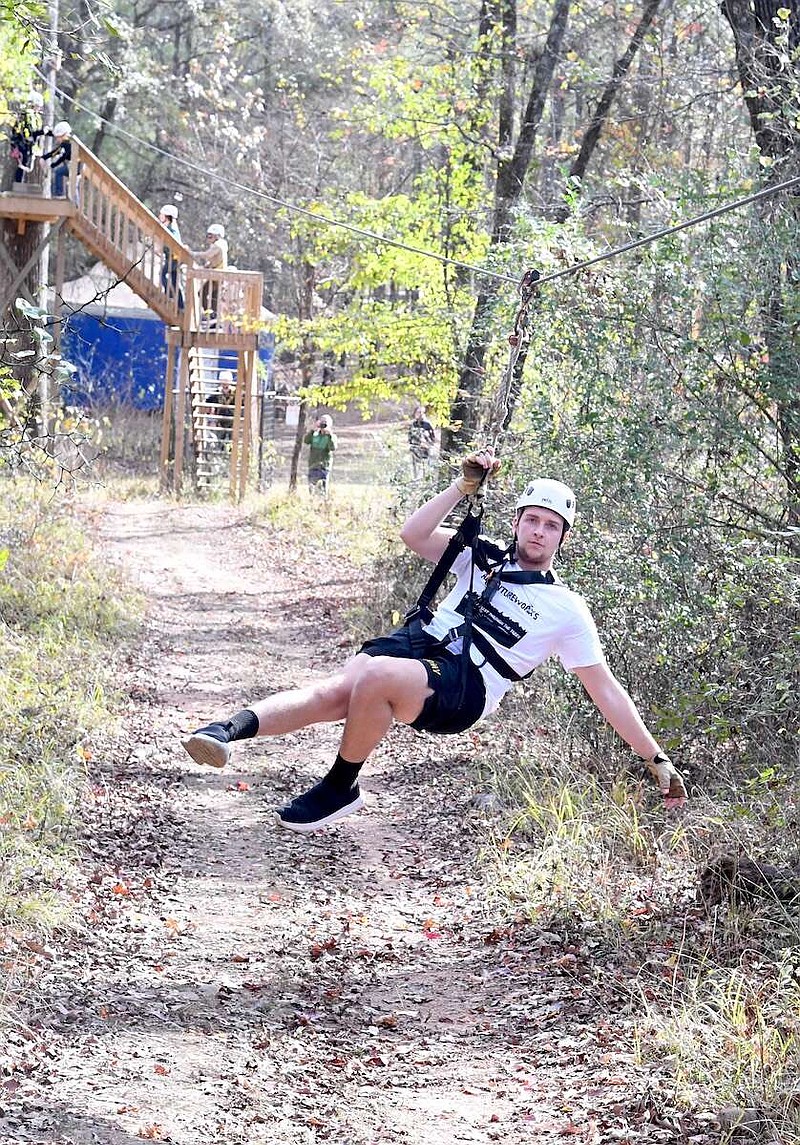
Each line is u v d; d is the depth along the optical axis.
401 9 21.95
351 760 4.81
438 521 5.21
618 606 8.79
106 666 12.20
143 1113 5.22
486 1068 5.81
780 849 7.16
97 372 34.28
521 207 10.85
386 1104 5.49
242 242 37.47
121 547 19.38
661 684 8.69
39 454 11.37
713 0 17.14
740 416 9.55
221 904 7.66
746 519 9.28
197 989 6.52
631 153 17.97
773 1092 5.17
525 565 5.09
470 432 14.83
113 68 9.16
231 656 13.62
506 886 7.62
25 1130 4.96
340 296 26.98
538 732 9.83
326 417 25.09
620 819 7.94
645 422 8.90
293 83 34.19
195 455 27.67
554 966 6.71
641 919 7.00
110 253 23.25
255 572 18.62
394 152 30.61
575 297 9.44
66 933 6.89
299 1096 5.54
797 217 9.36
